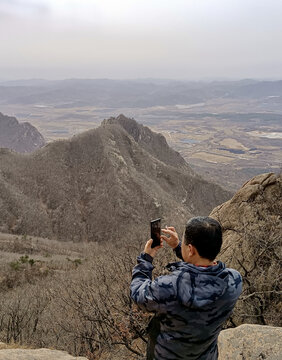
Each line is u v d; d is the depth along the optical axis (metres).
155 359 2.47
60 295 11.25
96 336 7.88
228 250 9.42
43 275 25.88
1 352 4.39
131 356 7.10
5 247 48.44
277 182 10.20
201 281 2.25
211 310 2.24
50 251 49.72
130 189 106.25
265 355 3.97
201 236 2.30
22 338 8.81
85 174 113.50
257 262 7.98
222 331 4.57
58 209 102.50
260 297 7.00
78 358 4.48
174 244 2.75
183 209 106.12
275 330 4.34
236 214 10.33
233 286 2.33
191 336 2.30
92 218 99.62
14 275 25.08
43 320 10.37
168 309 2.24
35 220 94.81
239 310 7.28
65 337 8.26
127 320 6.98
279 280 7.15
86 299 8.88
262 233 8.38
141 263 2.58
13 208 94.44
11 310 11.09
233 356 4.10
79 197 107.19
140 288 2.38
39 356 4.40
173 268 2.42
